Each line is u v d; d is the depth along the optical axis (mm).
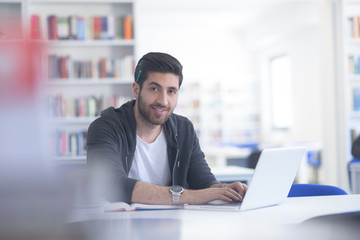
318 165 7305
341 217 1232
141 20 10117
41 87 275
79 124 5031
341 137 5367
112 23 4988
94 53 5156
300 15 8625
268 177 1359
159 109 1764
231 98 11102
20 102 269
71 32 4891
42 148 290
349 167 4270
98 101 4988
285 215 1264
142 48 11094
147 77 1751
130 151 1880
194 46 11383
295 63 9594
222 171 3363
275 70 11086
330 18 5426
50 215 330
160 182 1978
